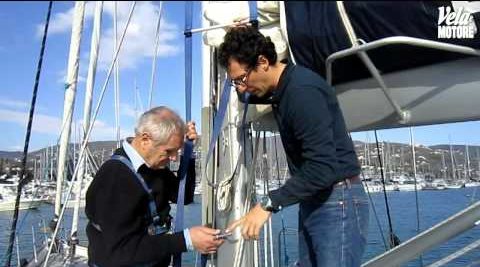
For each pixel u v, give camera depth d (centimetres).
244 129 270
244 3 226
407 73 204
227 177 274
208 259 293
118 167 212
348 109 221
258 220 184
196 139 239
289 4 205
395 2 184
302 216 212
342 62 202
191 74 233
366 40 190
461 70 196
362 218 195
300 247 218
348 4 189
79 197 455
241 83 193
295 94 180
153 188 222
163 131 213
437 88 200
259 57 186
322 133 177
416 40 177
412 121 209
